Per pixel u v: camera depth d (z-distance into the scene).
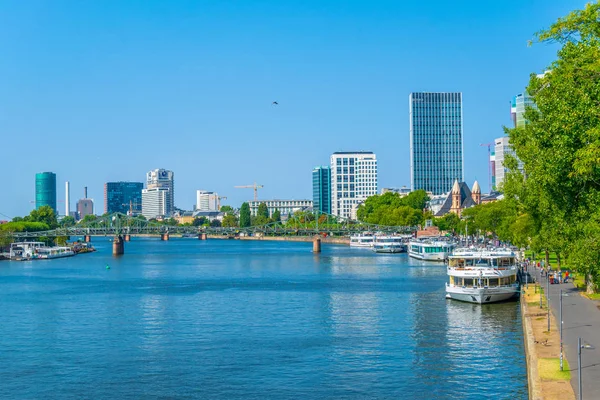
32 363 101.00
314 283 195.88
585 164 74.31
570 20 82.25
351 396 82.81
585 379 68.12
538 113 125.88
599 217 85.88
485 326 119.50
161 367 97.50
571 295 124.94
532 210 139.25
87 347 110.88
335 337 114.06
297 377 91.00
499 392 82.75
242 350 106.19
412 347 105.44
